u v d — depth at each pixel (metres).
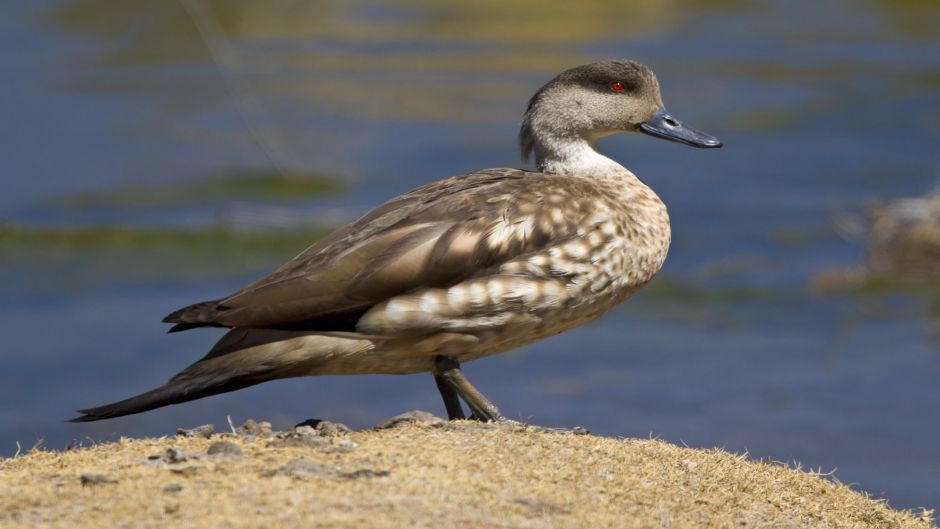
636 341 17.56
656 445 6.84
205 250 20.84
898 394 15.39
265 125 28.31
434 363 7.27
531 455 6.36
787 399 15.33
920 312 18.38
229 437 6.59
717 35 37.66
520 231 7.19
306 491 5.58
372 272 6.89
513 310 7.12
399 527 5.24
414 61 34.78
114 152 26.42
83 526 5.20
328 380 15.97
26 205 23.09
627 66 8.70
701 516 6.02
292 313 6.79
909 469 13.09
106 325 17.47
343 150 26.73
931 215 20.31
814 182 24.06
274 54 35.53
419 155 26.28
